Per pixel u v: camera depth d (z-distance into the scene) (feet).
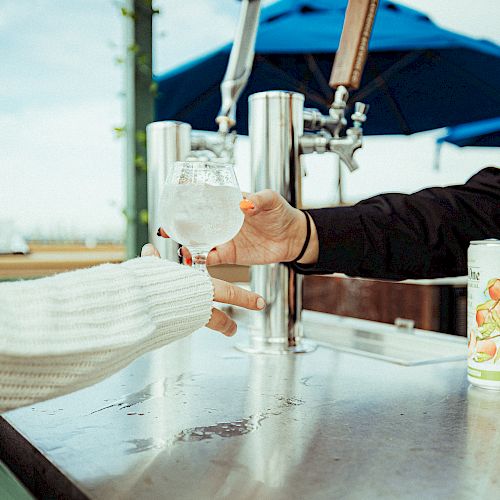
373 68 9.73
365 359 2.75
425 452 1.48
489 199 3.03
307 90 9.39
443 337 3.37
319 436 1.61
